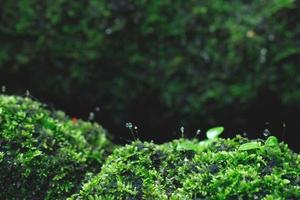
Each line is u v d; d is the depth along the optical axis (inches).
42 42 254.2
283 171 120.7
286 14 246.7
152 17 251.9
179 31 251.8
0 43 257.6
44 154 143.6
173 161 133.3
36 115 151.6
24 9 254.2
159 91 255.8
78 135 157.8
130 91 258.5
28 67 259.0
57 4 252.2
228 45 248.5
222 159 125.9
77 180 145.9
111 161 135.0
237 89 247.1
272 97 249.4
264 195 115.7
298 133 251.3
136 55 255.1
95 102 261.6
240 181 117.6
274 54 245.4
